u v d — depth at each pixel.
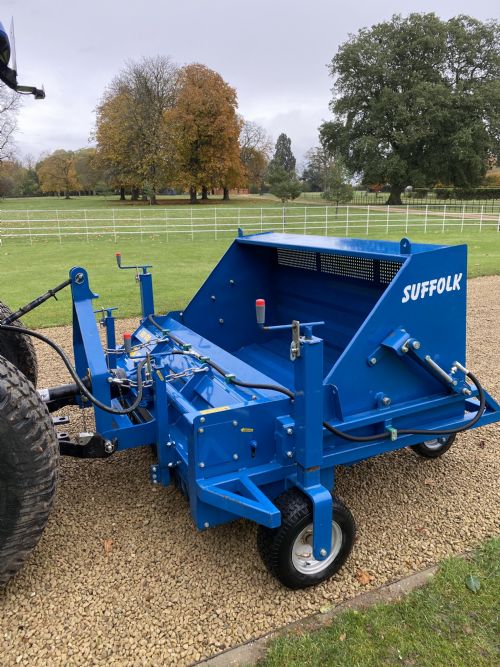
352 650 2.50
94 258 16.44
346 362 2.96
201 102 48.31
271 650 2.50
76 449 3.11
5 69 2.98
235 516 2.91
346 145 49.03
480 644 2.53
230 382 3.18
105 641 2.58
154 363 3.75
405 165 44.72
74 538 3.30
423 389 3.30
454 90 45.03
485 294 10.56
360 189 76.69
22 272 13.57
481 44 46.69
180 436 3.34
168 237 23.70
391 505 3.66
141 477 3.98
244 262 4.99
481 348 7.05
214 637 2.60
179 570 3.04
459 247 3.15
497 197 54.88
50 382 5.79
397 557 3.15
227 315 5.02
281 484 2.97
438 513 3.57
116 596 2.85
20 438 2.39
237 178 54.12
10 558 2.63
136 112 49.19
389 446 3.21
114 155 51.22
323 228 27.31
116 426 3.27
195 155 50.94
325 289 4.50
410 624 2.64
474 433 4.71
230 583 2.95
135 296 10.23
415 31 45.47
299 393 2.73
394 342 3.01
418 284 3.05
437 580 2.93
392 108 45.31
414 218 32.06
